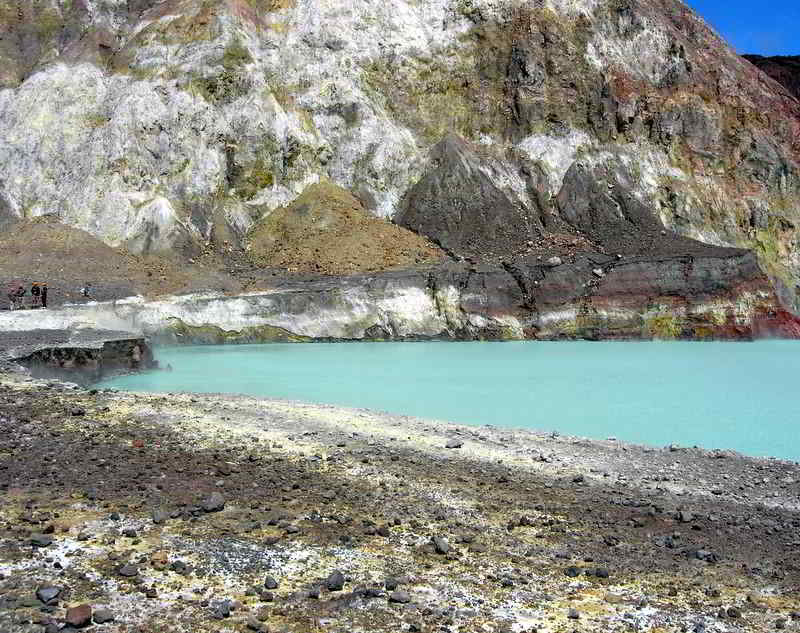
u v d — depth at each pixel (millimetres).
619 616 8047
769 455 16766
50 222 51656
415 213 56156
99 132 54781
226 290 45344
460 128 61500
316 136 59594
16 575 8062
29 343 27641
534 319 47219
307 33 62969
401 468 13773
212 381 27094
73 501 10797
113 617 7266
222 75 57656
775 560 9984
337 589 8352
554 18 64438
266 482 12445
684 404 23359
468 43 64312
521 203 57250
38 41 63281
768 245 59875
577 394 25203
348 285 45875
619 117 61375
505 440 16578
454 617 7816
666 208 58500
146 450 14047
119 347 28641
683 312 47750
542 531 10820
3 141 55438
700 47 70000
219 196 54688
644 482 13656
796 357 37375
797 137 67688
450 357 36531
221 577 8477
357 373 30078
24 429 14906
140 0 64688
